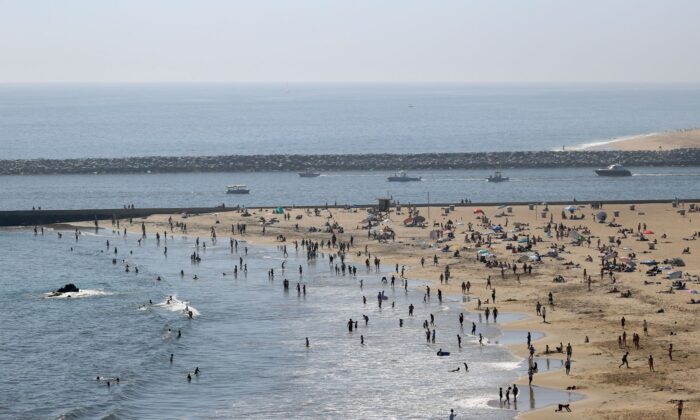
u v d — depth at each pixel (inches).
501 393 4126.5
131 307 6235.2
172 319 5826.8
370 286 6668.3
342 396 4266.7
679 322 5231.3
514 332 5260.8
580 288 6245.1
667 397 3978.8
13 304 6407.5
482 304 5984.3
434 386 4367.6
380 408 4084.6
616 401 3966.5
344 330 5472.4
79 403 4252.0
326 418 3978.8
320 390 4365.2
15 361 5007.4
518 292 6245.1
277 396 4291.3
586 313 5565.9
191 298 6441.9
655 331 5064.0
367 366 4731.8
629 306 5659.5
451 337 5226.4
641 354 4650.6
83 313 6107.3
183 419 3996.1
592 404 3944.4
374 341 5206.7
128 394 4365.2
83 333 5595.5
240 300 6333.7
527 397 4124.0
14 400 4328.3
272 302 6250.0
